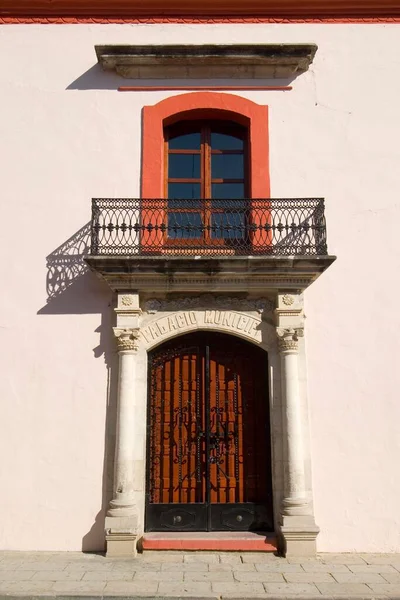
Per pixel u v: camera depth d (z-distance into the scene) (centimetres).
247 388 785
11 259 802
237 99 856
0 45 882
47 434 745
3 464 738
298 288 763
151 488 752
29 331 778
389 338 779
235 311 781
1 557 682
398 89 866
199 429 771
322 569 636
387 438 748
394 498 731
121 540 683
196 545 698
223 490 753
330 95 863
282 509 712
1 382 761
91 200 796
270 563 658
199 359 793
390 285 796
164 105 855
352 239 811
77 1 888
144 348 768
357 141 846
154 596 543
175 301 785
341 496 729
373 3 887
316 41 884
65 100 861
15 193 825
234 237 810
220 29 887
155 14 888
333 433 747
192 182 866
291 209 798
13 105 859
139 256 728
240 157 880
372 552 712
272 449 742
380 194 827
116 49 848
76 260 801
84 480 732
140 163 838
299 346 771
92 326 778
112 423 748
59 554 696
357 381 764
